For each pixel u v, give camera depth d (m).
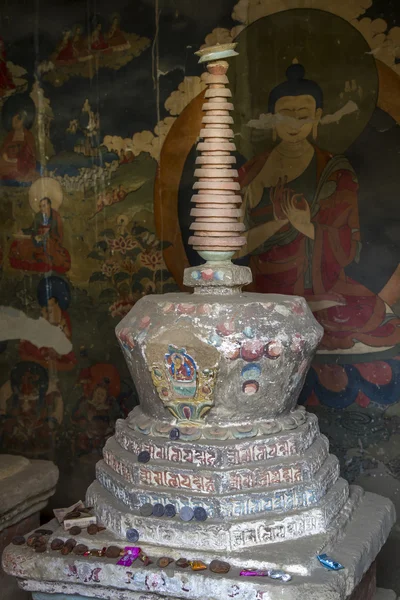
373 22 3.69
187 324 2.76
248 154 3.96
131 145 4.18
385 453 3.81
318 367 3.91
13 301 4.47
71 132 4.30
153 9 4.09
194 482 2.75
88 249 4.31
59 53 4.29
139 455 2.85
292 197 3.91
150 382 2.88
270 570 2.60
